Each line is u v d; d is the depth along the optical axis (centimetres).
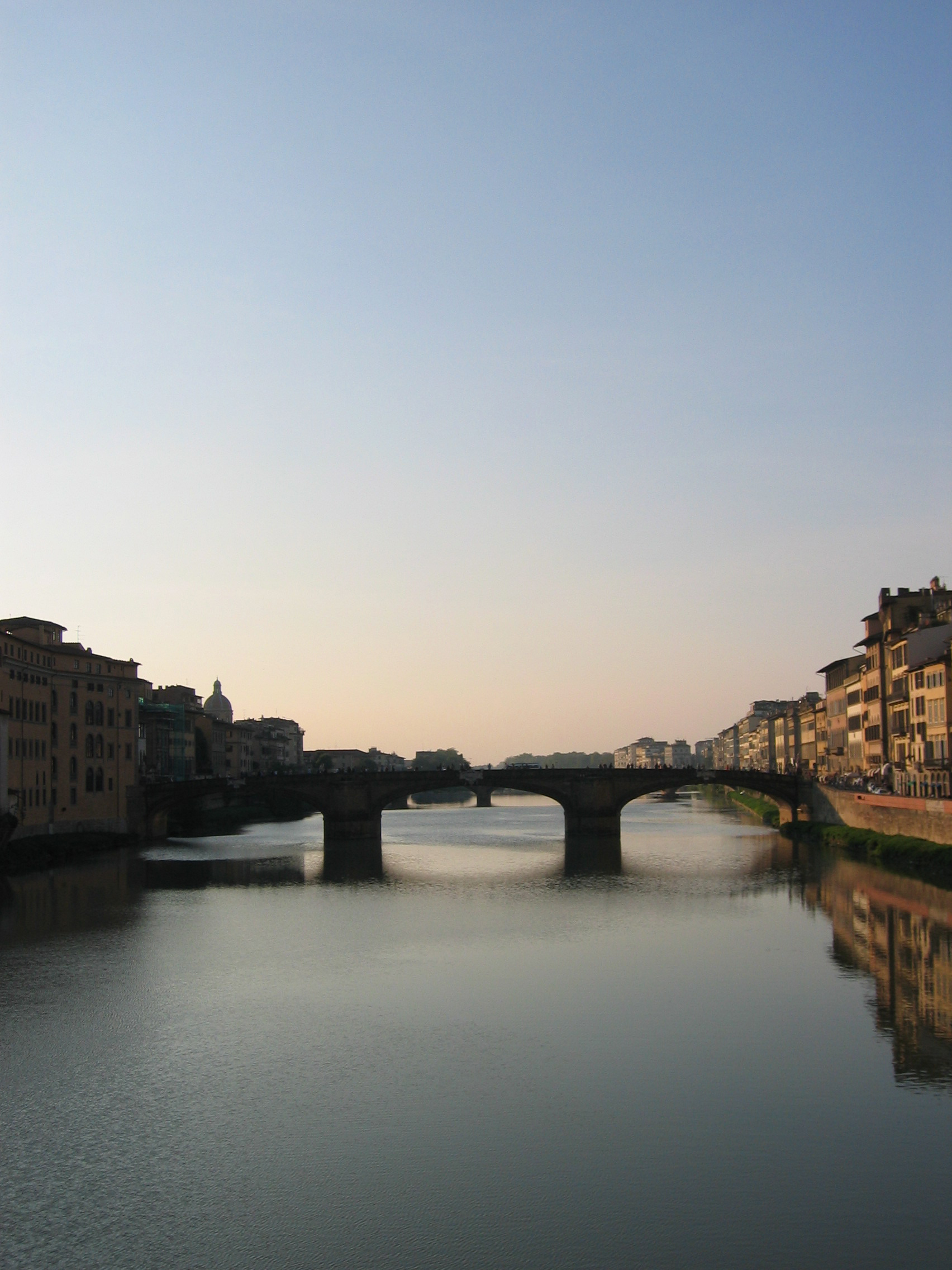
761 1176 4025
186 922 9106
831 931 8175
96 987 6769
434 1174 4091
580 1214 3784
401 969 7188
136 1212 3872
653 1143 4309
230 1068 5244
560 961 7375
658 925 8700
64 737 15538
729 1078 4981
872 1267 3447
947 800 10819
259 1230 3731
